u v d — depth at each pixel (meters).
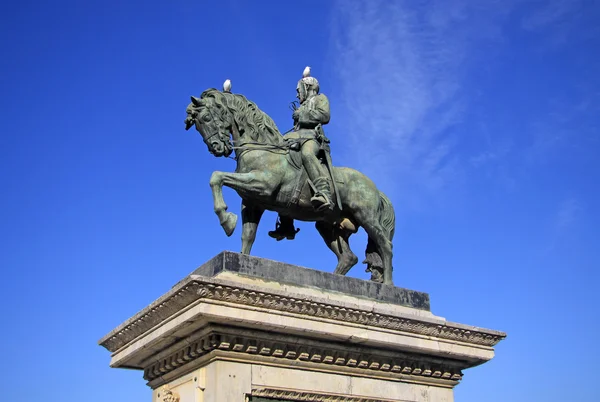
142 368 8.44
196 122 8.67
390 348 7.86
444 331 8.23
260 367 7.02
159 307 7.14
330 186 8.69
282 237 9.14
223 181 8.05
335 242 9.23
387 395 7.89
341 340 7.47
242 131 8.65
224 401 6.65
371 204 8.97
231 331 6.84
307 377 7.31
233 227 7.84
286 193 8.55
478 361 8.66
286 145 8.70
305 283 7.72
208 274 7.45
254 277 7.32
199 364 7.08
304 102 9.35
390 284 8.71
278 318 6.98
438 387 8.47
